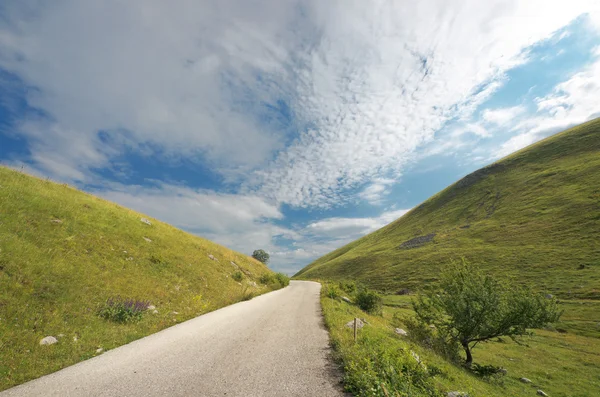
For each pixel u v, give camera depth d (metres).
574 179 116.75
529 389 20.77
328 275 153.00
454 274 24.02
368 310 32.84
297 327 13.39
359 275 128.12
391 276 109.31
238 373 7.37
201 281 22.47
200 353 9.01
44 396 5.95
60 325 10.13
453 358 20.28
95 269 15.34
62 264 13.89
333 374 7.38
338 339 10.41
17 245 13.14
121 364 7.95
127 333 11.02
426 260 112.00
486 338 21.64
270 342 10.54
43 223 16.73
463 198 162.12
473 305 20.95
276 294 30.14
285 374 7.34
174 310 15.58
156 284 17.69
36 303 10.70
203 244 34.53
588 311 47.22
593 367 26.56
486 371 20.83
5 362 7.41
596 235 79.50
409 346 13.80
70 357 8.41
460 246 112.88
